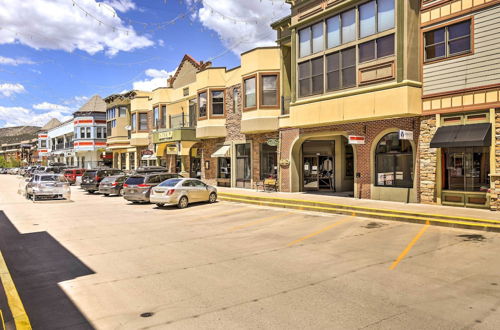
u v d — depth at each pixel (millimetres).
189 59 31078
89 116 50156
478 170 13773
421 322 5117
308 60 18703
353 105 16516
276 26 21875
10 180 48250
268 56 22406
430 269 7469
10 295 6371
